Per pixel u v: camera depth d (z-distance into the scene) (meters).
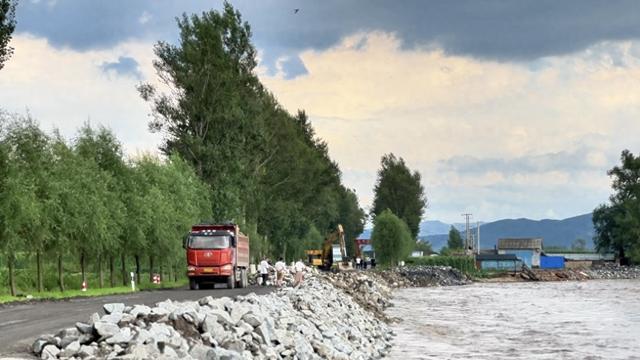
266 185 109.25
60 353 19.39
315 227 163.00
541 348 42.00
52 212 51.41
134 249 66.00
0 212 47.22
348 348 34.44
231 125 89.31
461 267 182.62
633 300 91.06
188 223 73.56
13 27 51.22
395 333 49.53
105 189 60.28
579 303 85.38
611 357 38.56
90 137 64.88
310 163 124.81
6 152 48.91
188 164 84.94
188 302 28.14
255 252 98.44
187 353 20.58
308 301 41.81
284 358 27.30
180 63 89.88
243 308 28.98
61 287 54.12
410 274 153.25
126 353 19.20
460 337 47.72
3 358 18.84
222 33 93.88
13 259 48.62
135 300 43.50
